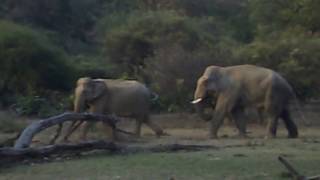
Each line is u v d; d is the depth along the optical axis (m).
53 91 40.47
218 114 27.20
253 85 27.14
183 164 17.73
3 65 39.56
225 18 55.31
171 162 18.03
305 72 35.19
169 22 42.16
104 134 25.05
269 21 40.88
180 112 35.62
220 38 44.97
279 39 37.03
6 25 41.09
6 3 53.81
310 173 16.58
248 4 51.31
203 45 40.31
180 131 29.78
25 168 17.47
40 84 40.38
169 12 45.09
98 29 53.50
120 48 42.69
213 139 25.67
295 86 35.41
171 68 36.12
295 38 36.22
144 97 27.50
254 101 27.23
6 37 39.97
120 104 27.09
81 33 55.62
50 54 40.88
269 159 18.48
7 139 21.20
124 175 16.34
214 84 27.44
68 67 41.56
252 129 30.48
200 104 27.83
